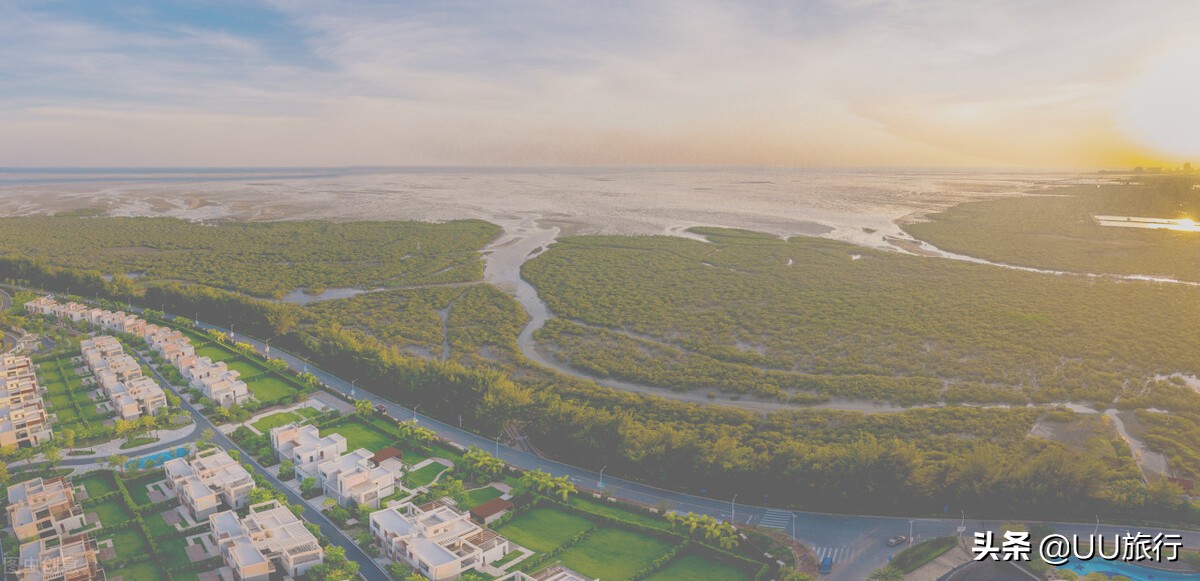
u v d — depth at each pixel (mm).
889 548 158125
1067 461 172750
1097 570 148500
